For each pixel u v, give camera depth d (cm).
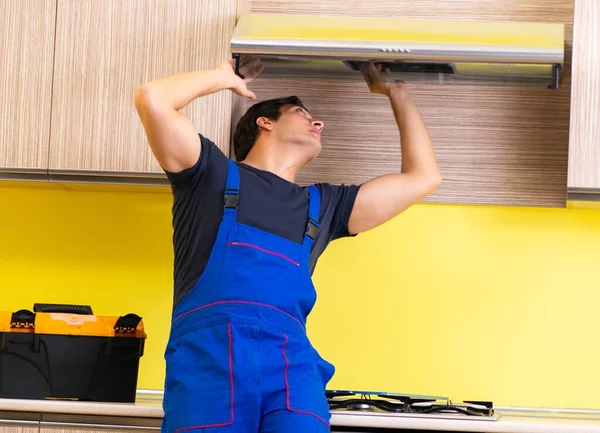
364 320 331
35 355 291
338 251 334
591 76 296
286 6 342
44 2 317
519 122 332
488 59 281
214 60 311
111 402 287
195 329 238
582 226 328
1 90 315
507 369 325
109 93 313
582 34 298
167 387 238
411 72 299
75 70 314
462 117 334
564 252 328
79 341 293
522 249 329
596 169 294
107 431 278
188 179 253
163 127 245
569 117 329
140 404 282
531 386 323
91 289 341
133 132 311
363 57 285
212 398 228
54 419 279
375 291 332
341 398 314
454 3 337
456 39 286
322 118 339
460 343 328
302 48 287
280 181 267
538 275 328
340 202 282
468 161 333
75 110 313
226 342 234
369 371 329
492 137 332
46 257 343
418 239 333
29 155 313
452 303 329
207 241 249
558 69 289
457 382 326
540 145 330
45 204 345
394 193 286
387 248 333
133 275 340
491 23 297
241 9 321
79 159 312
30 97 315
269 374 233
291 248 253
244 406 229
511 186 330
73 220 343
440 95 335
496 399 324
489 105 333
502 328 327
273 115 292
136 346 293
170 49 313
